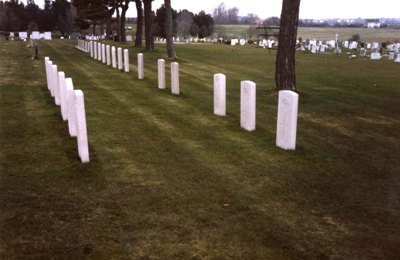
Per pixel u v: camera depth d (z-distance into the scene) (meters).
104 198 5.73
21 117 10.24
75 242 4.61
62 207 5.43
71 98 8.30
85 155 7.08
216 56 33.09
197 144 8.34
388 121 10.75
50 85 13.34
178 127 9.63
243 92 9.47
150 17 35.56
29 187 6.05
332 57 35.84
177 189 6.08
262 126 9.84
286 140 8.02
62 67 21.95
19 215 5.19
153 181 6.37
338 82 18.47
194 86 15.97
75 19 87.69
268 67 24.55
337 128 9.90
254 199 5.79
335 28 133.50
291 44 13.90
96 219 5.13
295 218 5.26
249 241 4.70
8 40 56.25
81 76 18.33
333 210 5.51
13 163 7.04
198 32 82.81
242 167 7.06
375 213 5.44
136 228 4.93
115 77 18.17
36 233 4.78
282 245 4.63
